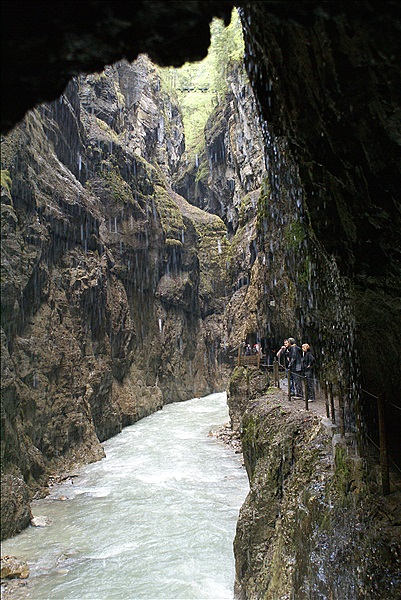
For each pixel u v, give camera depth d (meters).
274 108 4.69
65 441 16.77
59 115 20.80
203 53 2.54
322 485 6.52
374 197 4.20
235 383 19.84
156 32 2.31
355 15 2.39
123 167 27.80
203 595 8.54
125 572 9.39
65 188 19.50
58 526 11.77
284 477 8.32
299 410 9.61
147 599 8.38
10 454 12.52
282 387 13.84
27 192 15.68
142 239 28.70
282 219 11.65
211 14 2.38
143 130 41.88
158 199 34.41
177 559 9.84
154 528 11.38
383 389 8.70
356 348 9.11
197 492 13.83
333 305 8.91
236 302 32.09
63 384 17.48
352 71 3.14
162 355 31.72
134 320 27.86
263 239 14.71
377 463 5.76
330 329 10.50
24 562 9.62
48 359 16.47
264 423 10.01
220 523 11.52
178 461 17.23
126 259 26.72
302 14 2.43
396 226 4.39
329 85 3.41
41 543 10.84
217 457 17.64
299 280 10.71
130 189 27.91
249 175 33.41
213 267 39.81
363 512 5.07
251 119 32.97
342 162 4.12
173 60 2.54
